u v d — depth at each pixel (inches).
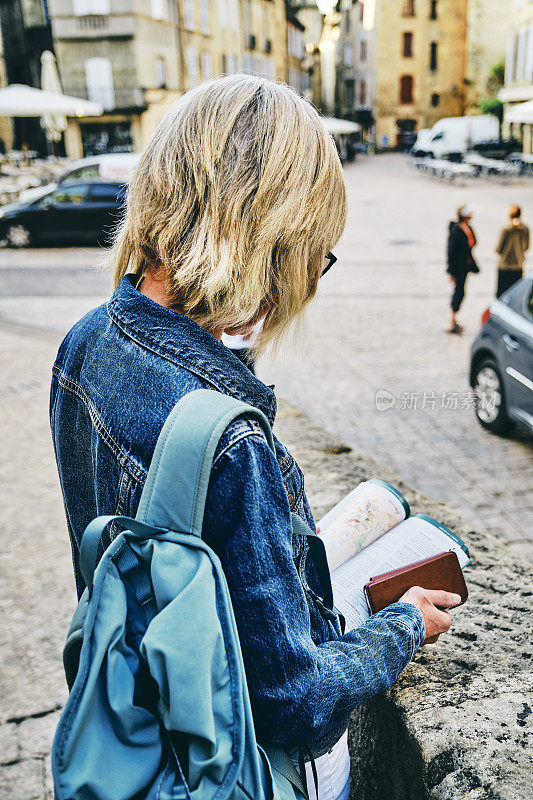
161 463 28.5
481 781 44.3
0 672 100.7
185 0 1334.9
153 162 32.4
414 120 2170.3
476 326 339.9
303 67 2431.1
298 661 28.5
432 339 316.8
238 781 27.6
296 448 127.1
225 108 31.6
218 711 27.0
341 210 33.9
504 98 1422.2
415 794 48.8
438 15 2091.5
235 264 31.0
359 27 2182.6
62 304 393.1
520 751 46.6
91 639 27.7
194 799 26.5
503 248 347.9
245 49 1679.4
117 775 26.6
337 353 295.7
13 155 922.7
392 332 327.3
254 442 28.4
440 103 2172.7
